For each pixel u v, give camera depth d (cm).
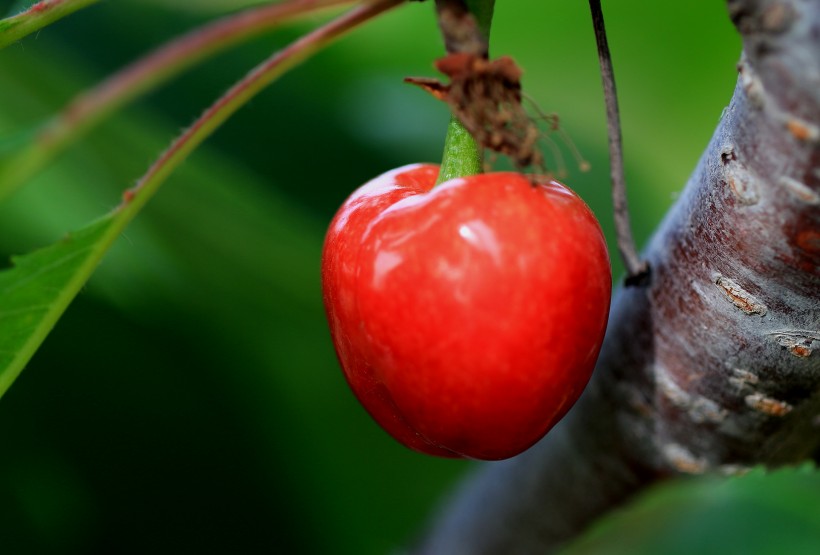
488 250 17
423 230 17
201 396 25
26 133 15
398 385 17
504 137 17
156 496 24
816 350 18
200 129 17
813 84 16
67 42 25
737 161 17
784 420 19
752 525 22
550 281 17
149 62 15
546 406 17
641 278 19
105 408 24
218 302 25
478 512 22
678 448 19
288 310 25
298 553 25
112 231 17
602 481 21
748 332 18
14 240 23
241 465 25
